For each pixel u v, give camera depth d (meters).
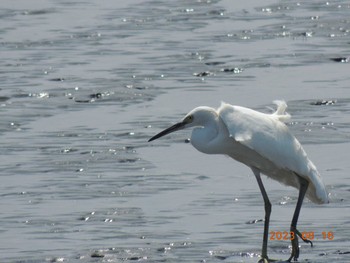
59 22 34.59
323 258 12.80
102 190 15.77
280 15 34.62
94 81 24.14
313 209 14.73
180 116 20.62
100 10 37.06
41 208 14.95
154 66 26.17
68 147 18.36
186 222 14.25
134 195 15.52
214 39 30.34
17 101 22.06
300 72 24.89
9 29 33.31
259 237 13.64
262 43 29.36
